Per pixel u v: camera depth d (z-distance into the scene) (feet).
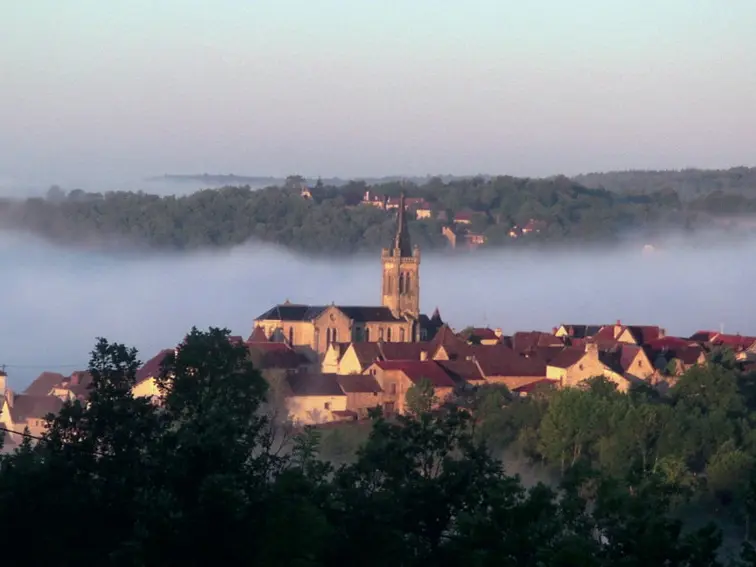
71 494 501.56
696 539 453.17
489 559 451.94
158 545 442.50
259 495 458.09
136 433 549.13
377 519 468.34
